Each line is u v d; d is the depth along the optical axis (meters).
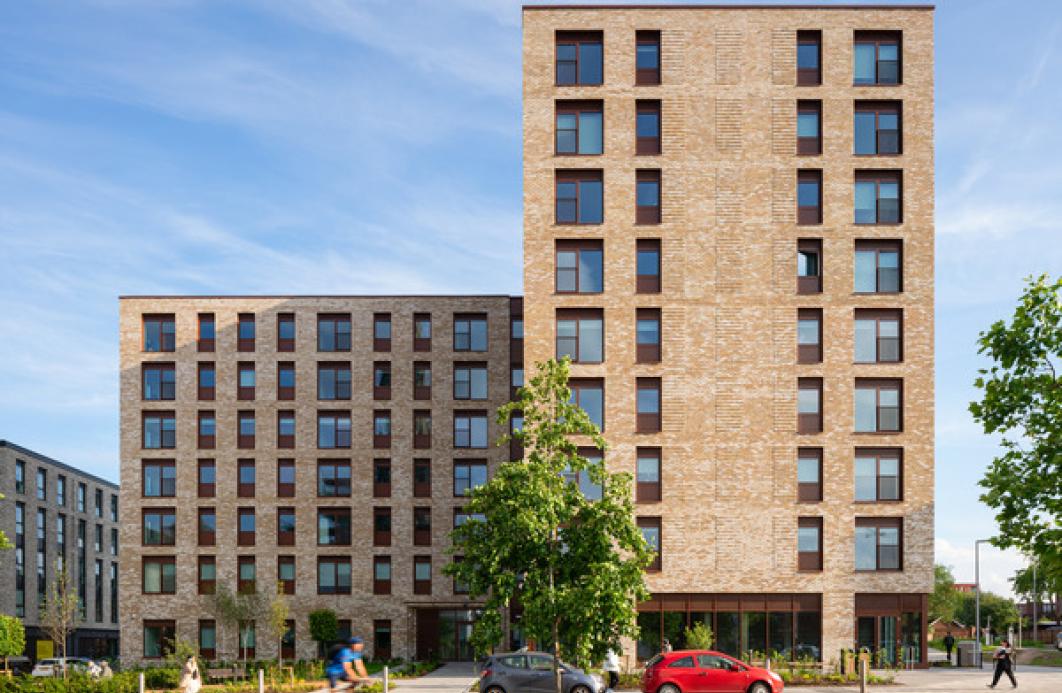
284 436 61.84
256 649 60.00
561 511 27.56
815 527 45.31
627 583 27.44
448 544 60.84
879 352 46.16
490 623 27.50
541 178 46.78
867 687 36.78
